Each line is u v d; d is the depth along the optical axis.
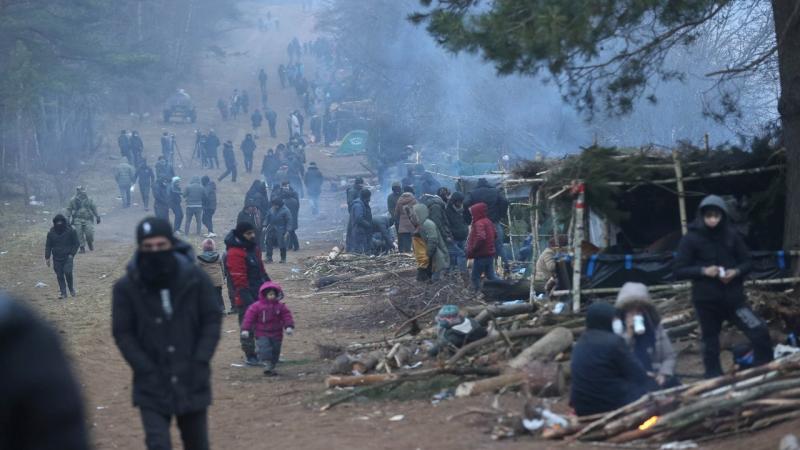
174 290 13.03
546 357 21.23
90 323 35.62
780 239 25.17
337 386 21.61
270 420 19.80
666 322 22.12
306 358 28.44
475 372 21.19
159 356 12.97
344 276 45.22
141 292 12.99
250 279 28.38
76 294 44.66
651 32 25.84
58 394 5.10
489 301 32.81
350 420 18.95
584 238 27.14
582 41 22.19
